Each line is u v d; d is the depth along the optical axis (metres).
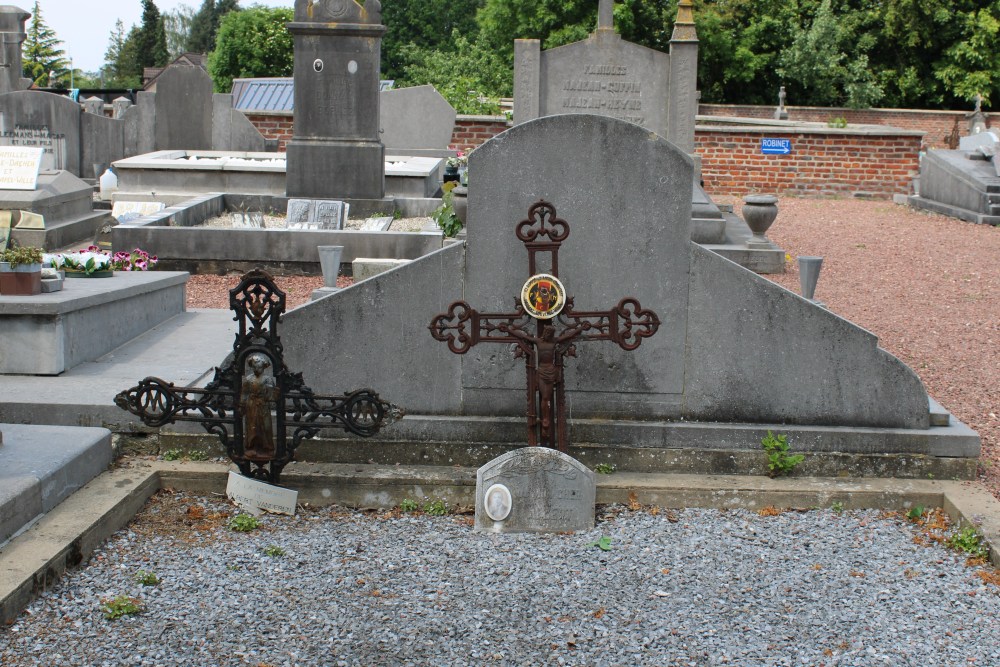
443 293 5.37
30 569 4.04
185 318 7.86
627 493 5.20
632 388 5.43
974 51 34.16
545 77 14.10
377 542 4.77
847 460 5.32
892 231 15.20
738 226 13.68
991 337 8.84
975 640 3.93
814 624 4.05
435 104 20.19
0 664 3.60
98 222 13.20
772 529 4.95
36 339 5.88
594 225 5.29
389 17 52.12
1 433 4.90
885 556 4.67
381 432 5.37
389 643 3.85
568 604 4.18
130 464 5.27
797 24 34.88
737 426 5.38
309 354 5.42
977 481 5.34
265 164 14.40
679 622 4.05
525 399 5.42
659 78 14.01
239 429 5.05
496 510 4.89
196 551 4.60
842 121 24.20
